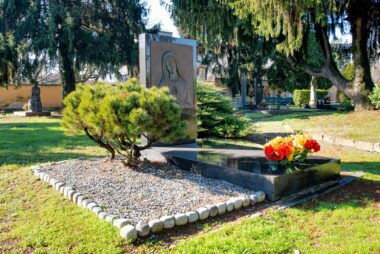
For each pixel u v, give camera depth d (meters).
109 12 19.61
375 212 3.26
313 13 11.06
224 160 4.64
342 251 2.48
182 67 6.33
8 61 16.62
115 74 21.08
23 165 5.29
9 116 16.20
